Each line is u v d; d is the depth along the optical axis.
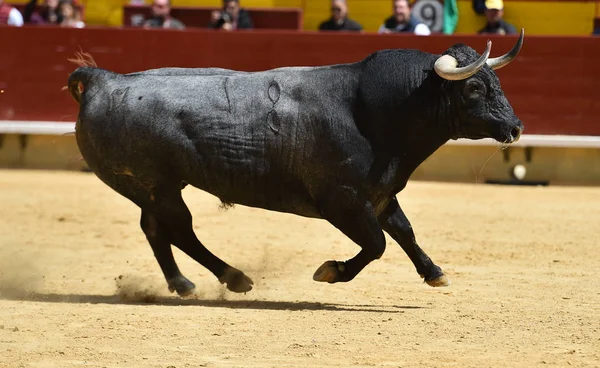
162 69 13.40
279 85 12.84
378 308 12.80
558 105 28.17
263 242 18.77
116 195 24.58
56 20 31.08
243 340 10.74
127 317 11.91
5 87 29.25
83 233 19.47
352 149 12.52
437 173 28.31
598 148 27.98
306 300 13.40
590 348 10.59
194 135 12.81
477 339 10.95
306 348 10.40
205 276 15.29
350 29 29.45
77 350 10.23
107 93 13.09
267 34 28.45
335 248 18.19
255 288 14.34
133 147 12.91
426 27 29.27
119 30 28.86
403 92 12.59
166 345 10.50
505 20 32.19
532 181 28.12
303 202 12.88
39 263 16.28
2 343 10.48
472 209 23.02
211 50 28.62
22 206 22.45
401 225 13.04
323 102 12.66
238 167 12.77
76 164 29.22
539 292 14.09
